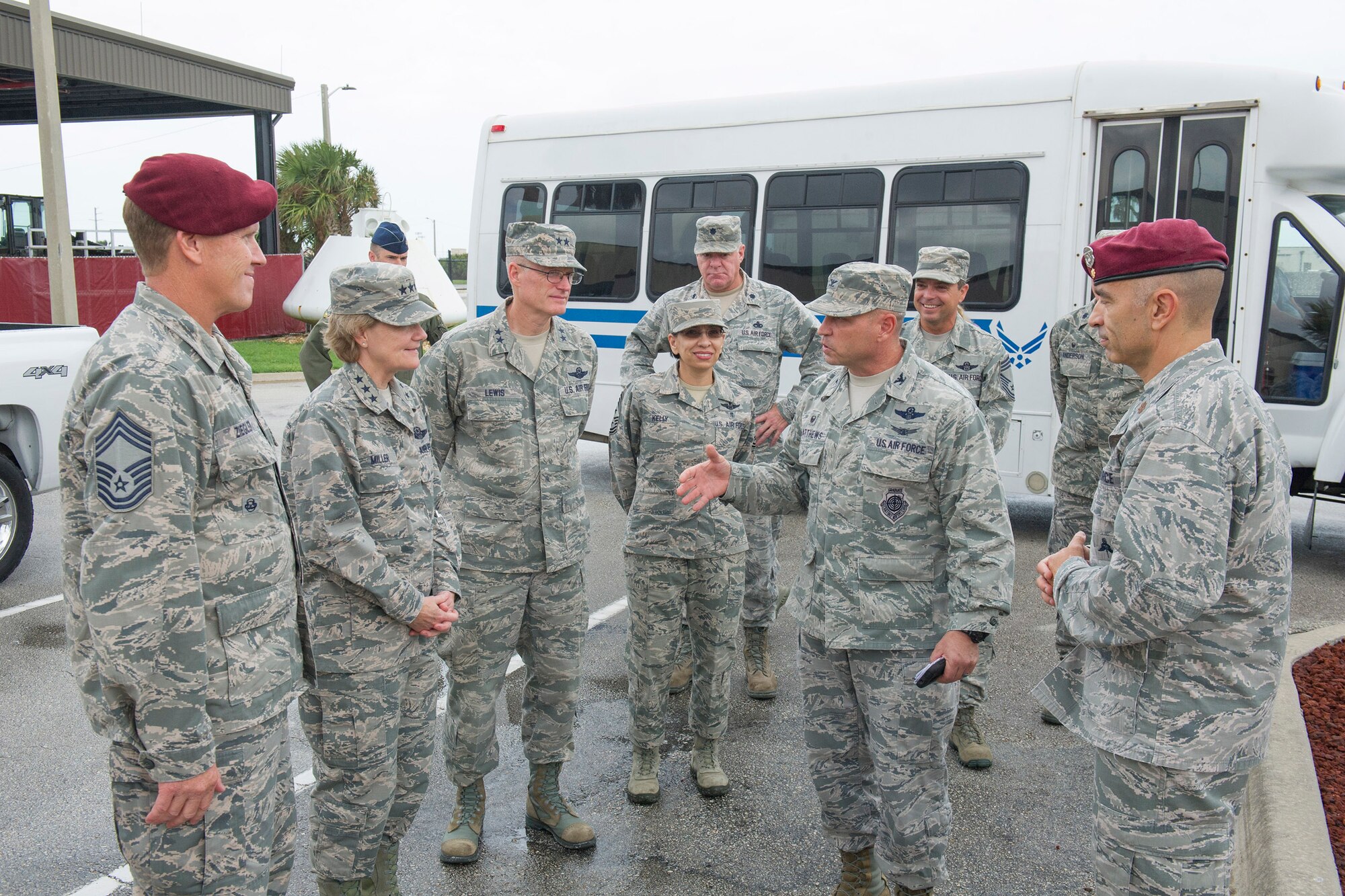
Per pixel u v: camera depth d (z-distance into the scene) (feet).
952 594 8.74
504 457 10.82
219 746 6.69
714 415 12.30
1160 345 6.92
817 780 9.80
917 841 9.09
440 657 11.09
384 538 9.05
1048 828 11.59
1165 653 6.68
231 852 6.78
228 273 6.90
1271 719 6.74
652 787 12.24
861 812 9.73
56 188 44.24
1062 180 23.84
